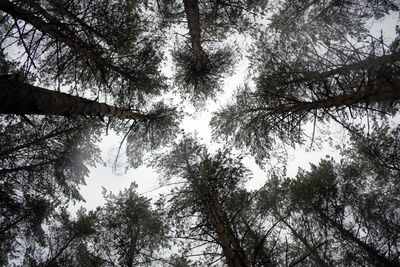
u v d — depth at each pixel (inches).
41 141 313.0
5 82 128.4
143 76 314.8
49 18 184.4
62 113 177.2
